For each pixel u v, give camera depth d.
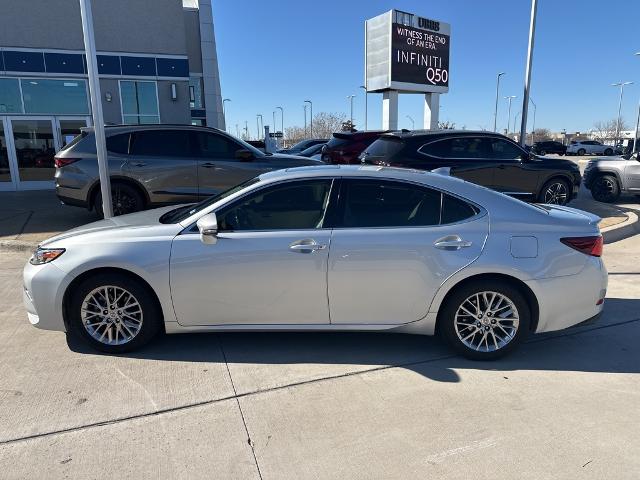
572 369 3.90
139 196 8.57
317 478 2.65
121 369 3.82
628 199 13.54
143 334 4.02
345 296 3.87
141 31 15.44
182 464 2.75
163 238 3.89
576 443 2.94
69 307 4.02
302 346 4.28
